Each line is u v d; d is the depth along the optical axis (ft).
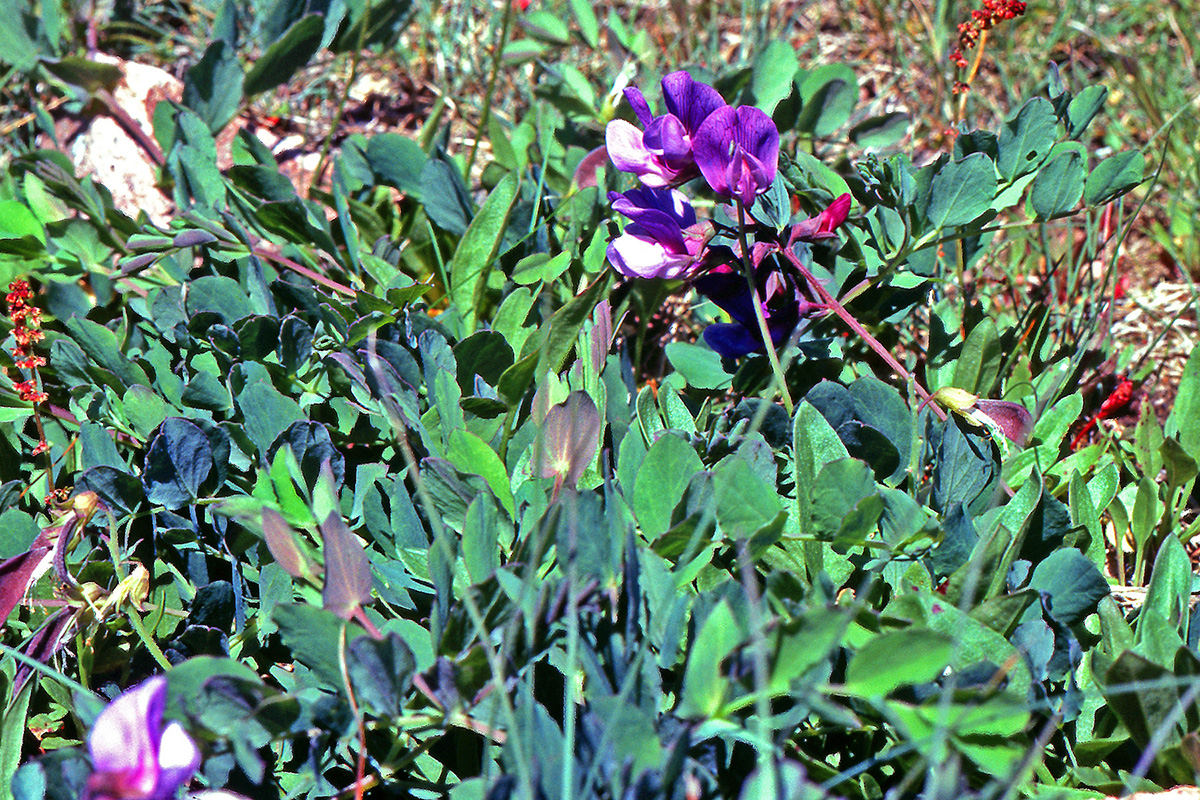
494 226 2.37
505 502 2.10
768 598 2.02
